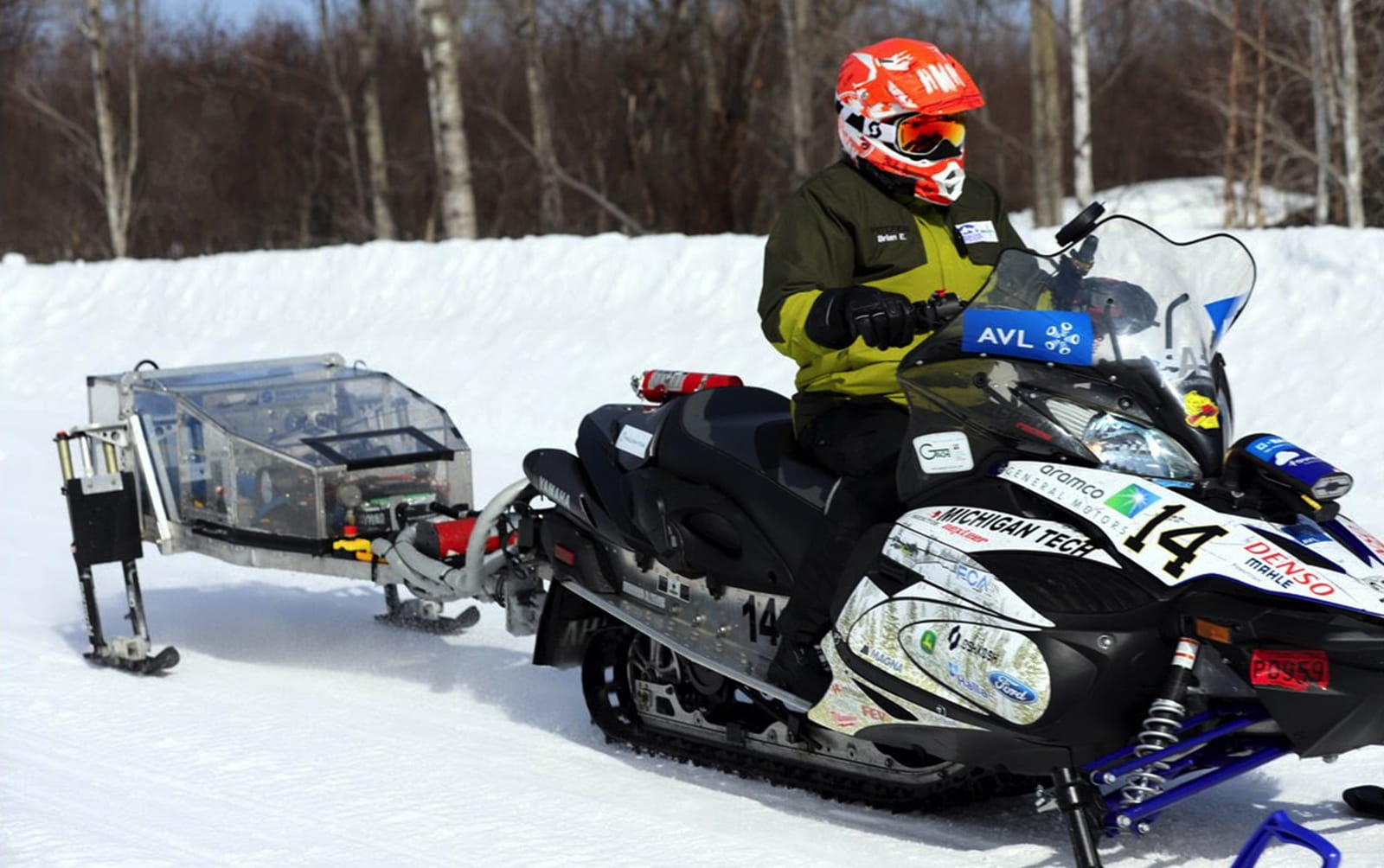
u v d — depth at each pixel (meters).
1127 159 26.91
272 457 5.39
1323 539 3.30
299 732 4.84
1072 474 3.45
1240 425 9.22
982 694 3.40
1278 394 9.41
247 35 31.70
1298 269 10.38
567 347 12.69
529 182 28.59
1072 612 3.28
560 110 27.69
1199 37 24.36
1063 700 3.28
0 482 9.67
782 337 3.98
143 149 31.77
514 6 27.06
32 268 17.48
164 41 32.12
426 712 5.10
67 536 8.19
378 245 15.54
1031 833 3.84
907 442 3.74
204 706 5.15
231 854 3.76
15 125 32.44
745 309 12.58
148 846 3.82
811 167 20.89
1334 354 9.57
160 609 6.64
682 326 12.57
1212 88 20.58
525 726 4.95
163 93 31.80
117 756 4.59
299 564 5.36
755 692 4.36
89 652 5.89
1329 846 3.07
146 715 5.04
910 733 3.65
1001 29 22.98
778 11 20.25
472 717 5.05
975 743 3.50
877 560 3.72
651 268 13.52
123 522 5.65
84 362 15.41
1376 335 9.62
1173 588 3.20
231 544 5.55
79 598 6.85
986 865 3.60
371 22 25.48
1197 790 3.34
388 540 5.24
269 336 14.92
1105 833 3.44
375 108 25.55
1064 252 3.70
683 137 22.02
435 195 29.66
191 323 15.73
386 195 26.30
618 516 4.55
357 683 5.47
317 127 29.98
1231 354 9.93
